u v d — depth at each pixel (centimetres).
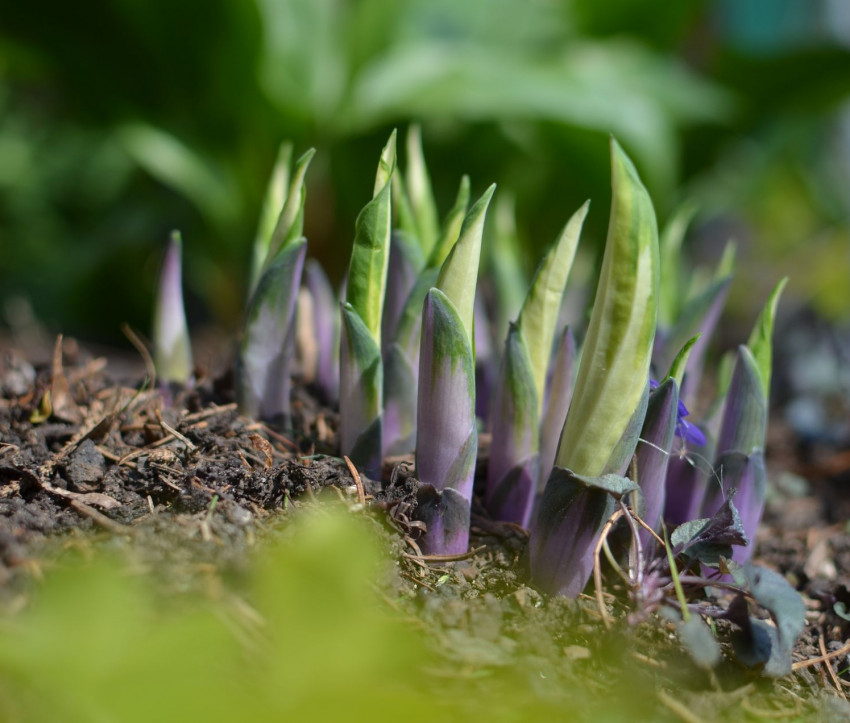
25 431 70
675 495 71
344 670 59
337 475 68
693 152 142
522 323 69
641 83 128
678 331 75
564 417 70
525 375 69
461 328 65
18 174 183
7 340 140
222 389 76
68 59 128
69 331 161
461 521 68
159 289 74
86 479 67
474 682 62
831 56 133
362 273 68
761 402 69
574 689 63
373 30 128
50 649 59
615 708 63
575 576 66
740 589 65
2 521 65
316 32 125
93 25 123
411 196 75
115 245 154
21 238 182
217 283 147
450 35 133
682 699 64
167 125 133
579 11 139
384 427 71
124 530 65
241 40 116
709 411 73
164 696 59
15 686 59
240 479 68
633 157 115
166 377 75
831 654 69
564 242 68
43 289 163
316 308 78
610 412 65
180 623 60
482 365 78
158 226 153
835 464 90
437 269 70
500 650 63
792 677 67
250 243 135
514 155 130
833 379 117
